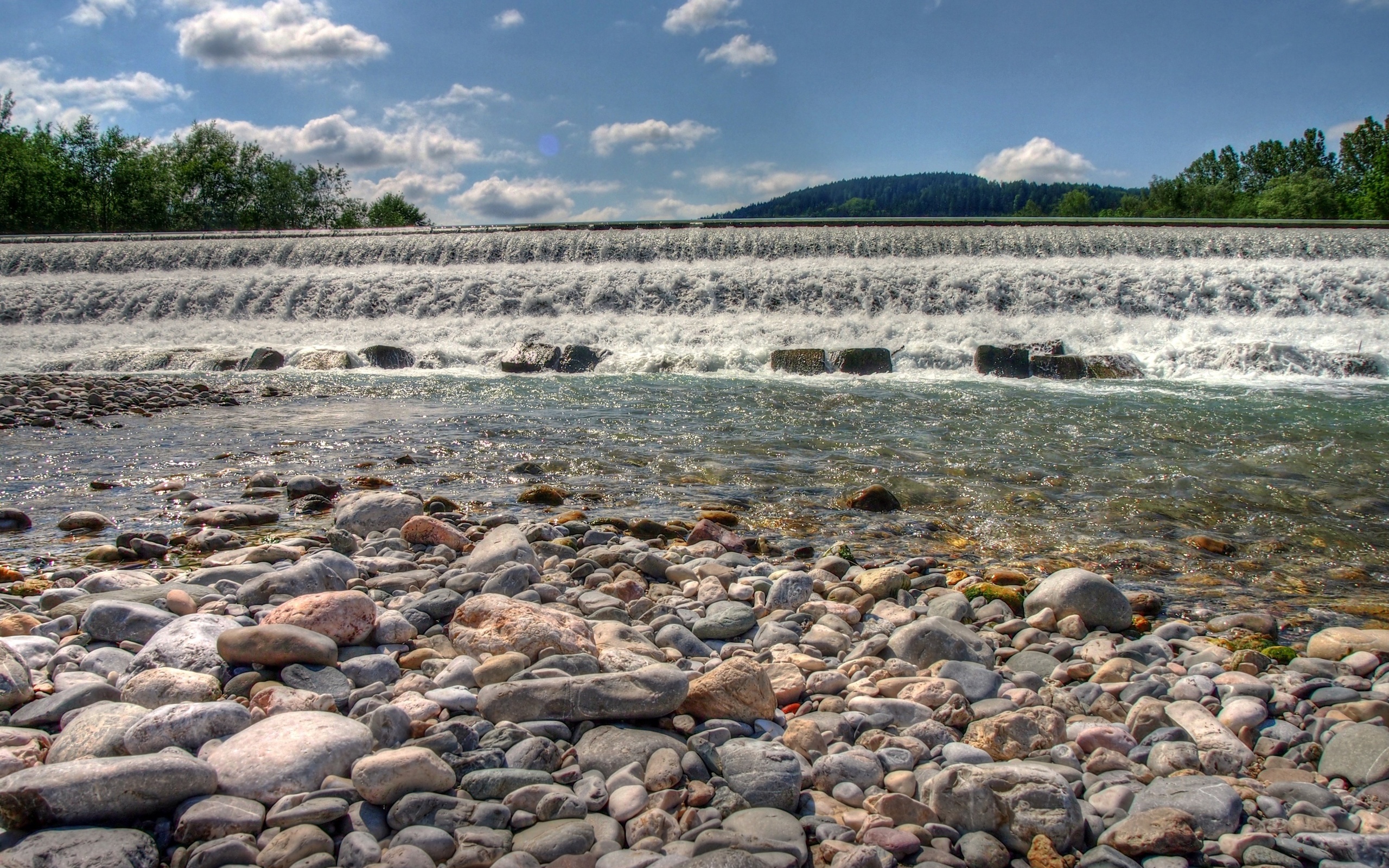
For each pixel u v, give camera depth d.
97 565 4.68
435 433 8.47
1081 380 11.82
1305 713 3.01
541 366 13.11
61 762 2.33
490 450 7.76
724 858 1.99
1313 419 8.75
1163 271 14.67
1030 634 3.79
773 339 13.99
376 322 15.71
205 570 4.20
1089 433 8.27
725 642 3.75
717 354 13.28
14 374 13.06
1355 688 3.24
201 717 2.46
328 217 55.66
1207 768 2.63
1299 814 2.33
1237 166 79.62
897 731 2.84
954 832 2.27
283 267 18.02
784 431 8.53
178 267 18.44
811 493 6.45
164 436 8.39
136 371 13.75
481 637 3.29
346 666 3.05
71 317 16.42
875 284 14.88
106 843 1.97
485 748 2.51
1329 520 5.76
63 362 14.05
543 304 15.53
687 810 2.29
